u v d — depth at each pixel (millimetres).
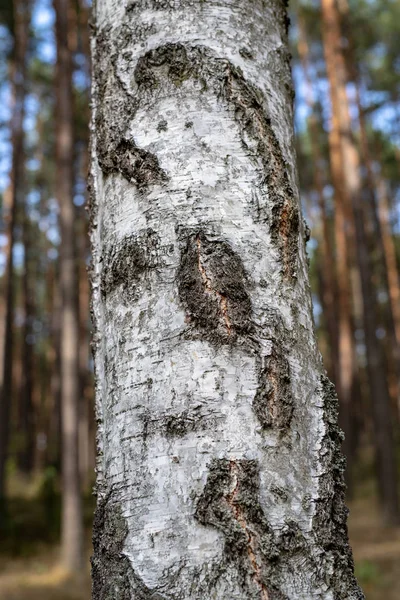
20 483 12219
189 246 1061
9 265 10047
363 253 9172
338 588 1000
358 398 15883
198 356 1028
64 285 7477
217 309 1044
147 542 995
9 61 12219
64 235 7621
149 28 1140
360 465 13047
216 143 1093
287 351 1057
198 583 971
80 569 6855
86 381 13938
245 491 994
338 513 1037
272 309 1062
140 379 1041
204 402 1016
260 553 981
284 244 1093
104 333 1103
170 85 1114
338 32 9914
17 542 8195
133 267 1075
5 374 9750
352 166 9414
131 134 1114
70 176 7836
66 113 8055
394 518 8531
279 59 1184
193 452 1003
